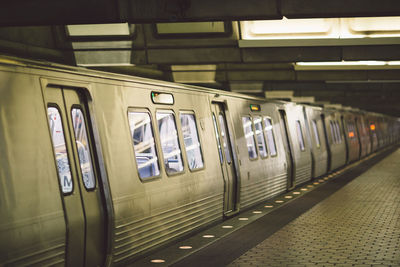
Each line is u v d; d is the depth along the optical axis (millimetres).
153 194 7828
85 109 6629
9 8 6215
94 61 10344
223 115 11789
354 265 6816
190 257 7520
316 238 8617
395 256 7266
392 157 32312
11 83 5328
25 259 5184
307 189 16656
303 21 10438
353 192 14883
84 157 6477
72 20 6207
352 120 31984
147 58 10484
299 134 18766
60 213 5691
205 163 10070
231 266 6930
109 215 6645
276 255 7469
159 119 8445
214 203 10367
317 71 15703
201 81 15500
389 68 14211
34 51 9719
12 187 5117
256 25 10547
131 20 6301
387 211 11266
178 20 6363
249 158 12656
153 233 7828
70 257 5957
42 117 5652
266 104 15156
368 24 10383
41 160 5539
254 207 12742
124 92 7465
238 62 10906
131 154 7371
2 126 5137
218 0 6418
